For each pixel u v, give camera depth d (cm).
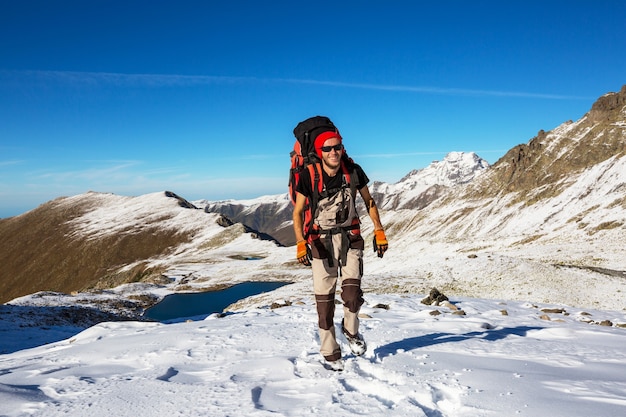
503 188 16650
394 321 700
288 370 385
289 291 3631
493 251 6397
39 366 479
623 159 12344
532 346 488
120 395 333
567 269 3406
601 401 277
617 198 9644
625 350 470
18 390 350
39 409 310
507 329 647
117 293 5991
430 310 845
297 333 561
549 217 11825
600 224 7456
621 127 15562
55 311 2830
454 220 15688
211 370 407
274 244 13775
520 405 274
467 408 274
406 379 340
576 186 12950
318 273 396
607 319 955
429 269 3853
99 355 502
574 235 7225
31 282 16475
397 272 3925
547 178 15412
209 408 295
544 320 807
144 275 11588
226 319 770
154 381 368
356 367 392
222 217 19000
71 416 295
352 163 398
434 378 338
